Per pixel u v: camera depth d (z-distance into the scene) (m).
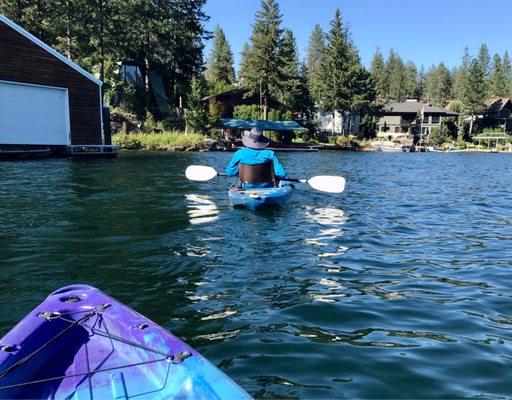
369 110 62.81
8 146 20.19
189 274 5.02
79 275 4.91
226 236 6.75
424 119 75.00
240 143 39.78
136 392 2.37
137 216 7.98
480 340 3.56
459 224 8.23
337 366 3.13
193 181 13.43
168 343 2.53
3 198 9.41
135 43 41.03
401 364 3.16
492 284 4.90
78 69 22.05
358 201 10.62
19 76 20.09
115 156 23.30
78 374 2.52
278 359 3.21
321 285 4.78
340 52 58.28
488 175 20.17
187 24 48.69
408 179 17.12
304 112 61.06
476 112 75.00
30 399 2.43
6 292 4.41
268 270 5.22
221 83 58.03
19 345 2.58
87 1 31.98
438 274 5.24
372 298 4.43
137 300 4.27
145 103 42.03
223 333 3.62
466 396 2.78
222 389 2.11
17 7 33.81
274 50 49.56
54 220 7.47
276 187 9.46
